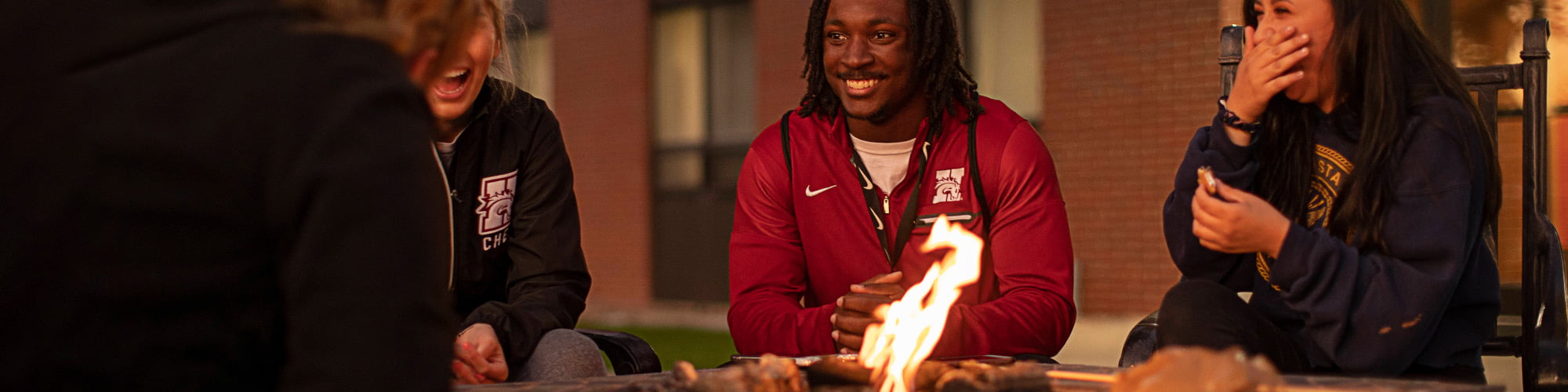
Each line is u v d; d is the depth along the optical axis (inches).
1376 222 66.7
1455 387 49.8
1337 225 68.9
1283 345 68.6
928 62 91.1
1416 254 65.2
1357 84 69.9
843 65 90.5
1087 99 352.5
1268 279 74.3
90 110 36.8
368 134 36.3
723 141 446.6
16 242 36.5
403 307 35.9
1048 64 360.5
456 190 87.7
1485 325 72.4
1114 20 346.6
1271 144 74.2
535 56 515.2
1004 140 91.4
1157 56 338.0
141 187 36.3
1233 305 66.2
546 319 84.5
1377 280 64.0
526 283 89.4
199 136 36.2
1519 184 235.5
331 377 34.9
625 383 58.4
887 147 94.0
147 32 37.9
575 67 491.5
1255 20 78.4
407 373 35.6
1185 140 333.1
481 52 83.0
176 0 38.8
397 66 39.1
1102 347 264.7
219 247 36.8
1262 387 40.4
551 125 92.4
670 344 295.3
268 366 39.1
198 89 36.7
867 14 89.2
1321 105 73.0
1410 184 66.3
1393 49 68.5
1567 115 261.3
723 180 447.2
